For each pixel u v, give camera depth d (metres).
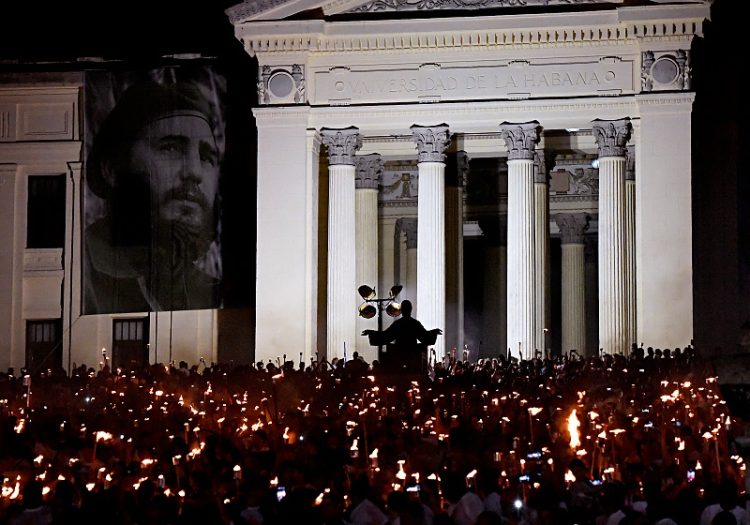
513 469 20.19
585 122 52.66
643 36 51.62
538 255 57.34
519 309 52.53
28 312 60.59
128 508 16.50
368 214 59.56
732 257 56.97
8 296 60.53
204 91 56.81
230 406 31.95
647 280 51.53
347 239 53.94
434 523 15.50
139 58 59.34
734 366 29.88
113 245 57.34
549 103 52.34
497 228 67.88
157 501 16.34
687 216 51.44
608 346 52.06
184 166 56.88
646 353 51.34
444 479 17.67
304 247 53.53
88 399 35.91
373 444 24.09
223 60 58.38
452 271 58.50
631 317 52.50
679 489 18.28
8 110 60.56
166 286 56.94
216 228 56.59
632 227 55.03
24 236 60.62
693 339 50.69
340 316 54.06
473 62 53.09
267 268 53.66
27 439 25.30
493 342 68.00
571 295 64.94
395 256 65.69
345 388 37.38
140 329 59.81
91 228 57.56
